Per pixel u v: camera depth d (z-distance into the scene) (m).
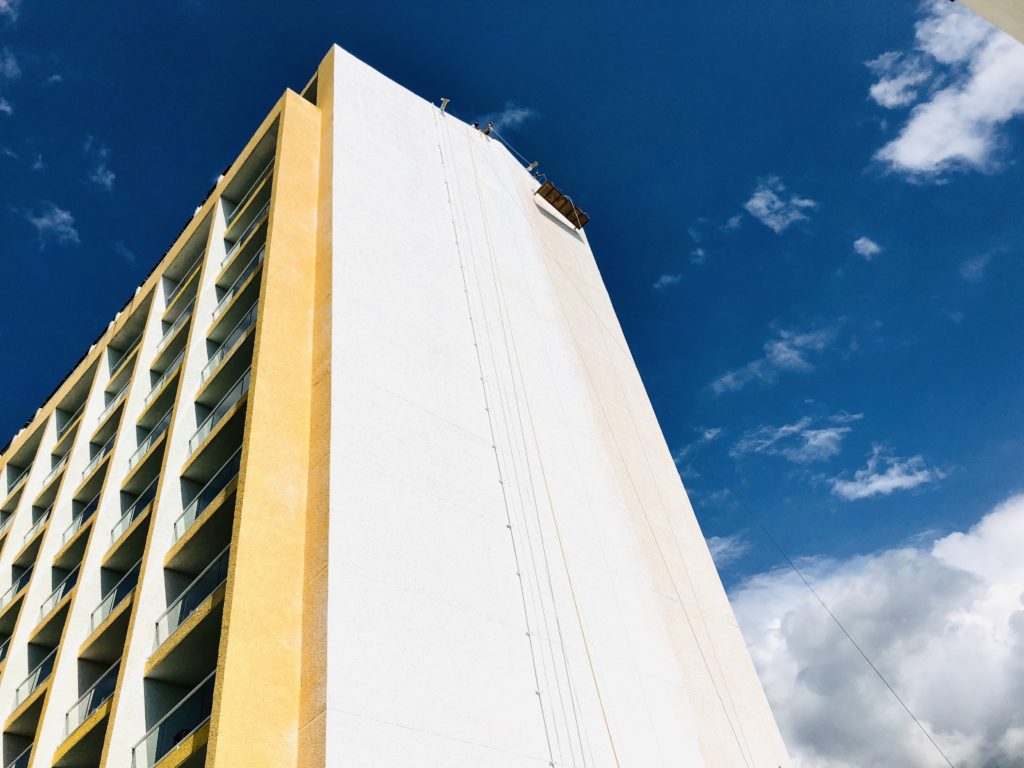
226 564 20.97
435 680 16.25
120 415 34.88
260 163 32.53
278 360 20.42
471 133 40.12
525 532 22.31
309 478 18.44
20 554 35.53
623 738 19.98
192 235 35.12
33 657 28.89
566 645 20.59
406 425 21.11
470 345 26.61
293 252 23.95
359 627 15.68
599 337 37.34
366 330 22.48
